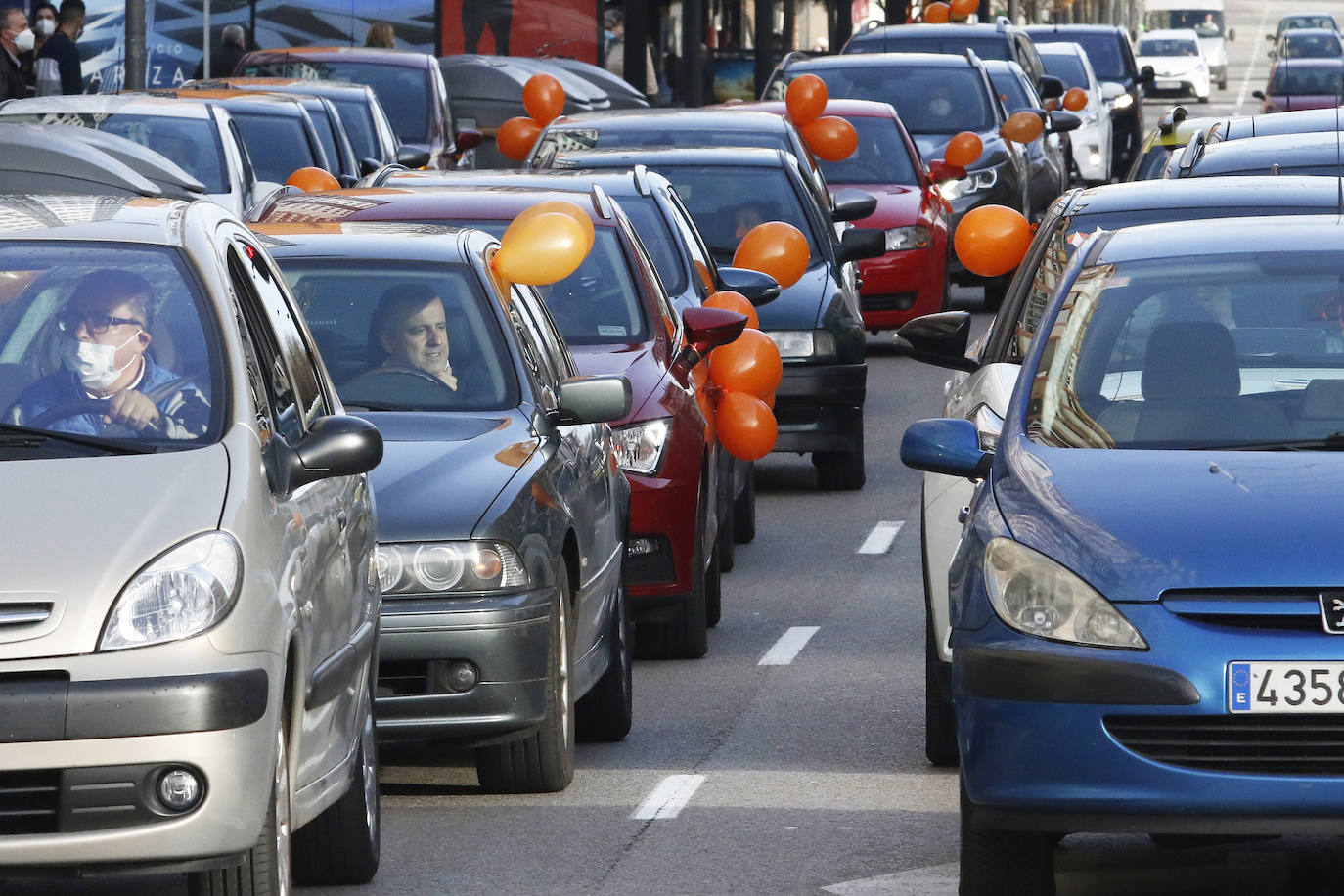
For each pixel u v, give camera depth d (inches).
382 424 972.6
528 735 924.0
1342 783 680.4
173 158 2050.9
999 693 711.1
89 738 629.3
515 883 821.9
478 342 1031.6
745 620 1385.3
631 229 1358.3
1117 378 828.6
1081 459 776.9
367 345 1030.4
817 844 876.6
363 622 795.4
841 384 1838.1
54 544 646.5
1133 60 5162.4
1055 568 714.2
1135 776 692.1
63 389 714.2
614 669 1059.3
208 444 695.7
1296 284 859.4
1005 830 724.7
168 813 636.7
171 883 789.2
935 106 2977.4
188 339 726.5
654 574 1222.3
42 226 768.9
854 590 1483.8
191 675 636.1
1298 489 737.6
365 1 3732.8
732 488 1537.9
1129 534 717.9
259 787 650.8
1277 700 685.3
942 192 2861.7
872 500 1857.8
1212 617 698.2
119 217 778.8
